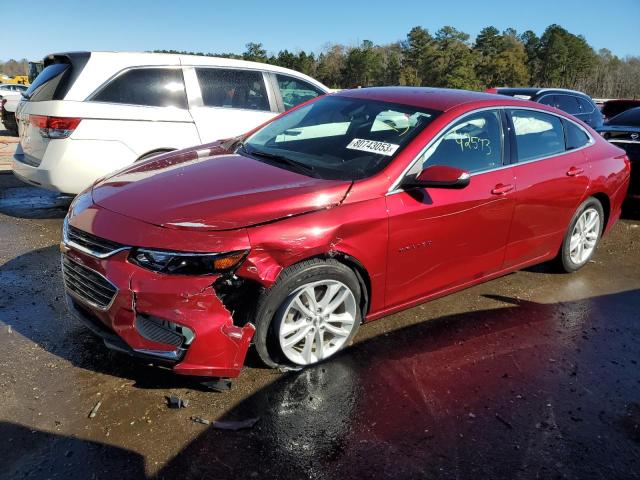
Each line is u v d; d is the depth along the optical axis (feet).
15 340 10.53
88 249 8.98
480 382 10.11
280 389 9.44
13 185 24.00
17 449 7.72
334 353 10.46
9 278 13.47
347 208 9.72
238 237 8.57
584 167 14.70
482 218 11.91
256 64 21.26
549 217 13.87
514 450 8.39
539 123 13.85
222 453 7.88
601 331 12.46
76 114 16.90
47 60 18.89
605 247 19.15
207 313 8.45
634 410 9.60
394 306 11.19
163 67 18.69
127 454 7.75
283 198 9.34
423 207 10.68
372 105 12.73
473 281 12.69
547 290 14.70
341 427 8.60
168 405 8.86
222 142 13.75
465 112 11.97
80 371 9.65
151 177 10.52
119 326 8.57
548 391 9.98
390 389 9.68
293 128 13.10
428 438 8.50
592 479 7.93
